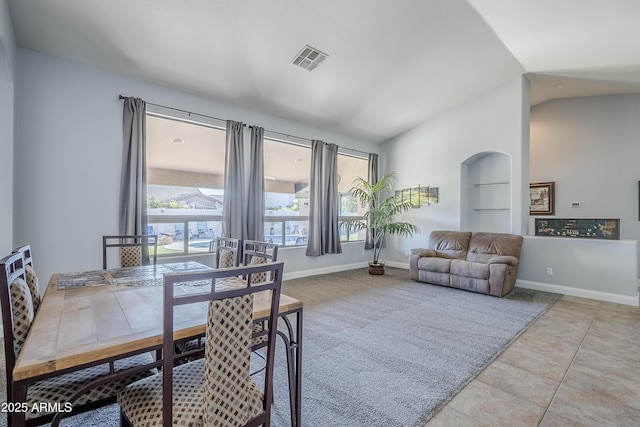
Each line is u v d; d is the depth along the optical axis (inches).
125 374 44.9
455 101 206.4
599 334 110.5
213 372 37.5
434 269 184.9
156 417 39.3
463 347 99.1
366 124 221.9
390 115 213.8
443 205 221.1
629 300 148.6
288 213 222.1
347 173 264.4
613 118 201.0
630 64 156.2
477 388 75.8
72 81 125.6
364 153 252.2
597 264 158.1
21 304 46.6
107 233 132.8
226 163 166.1
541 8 117.5
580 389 75.4
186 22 111.0
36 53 118.2
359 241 249.4
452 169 215.8
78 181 126.6
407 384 77.4
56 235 122.3
